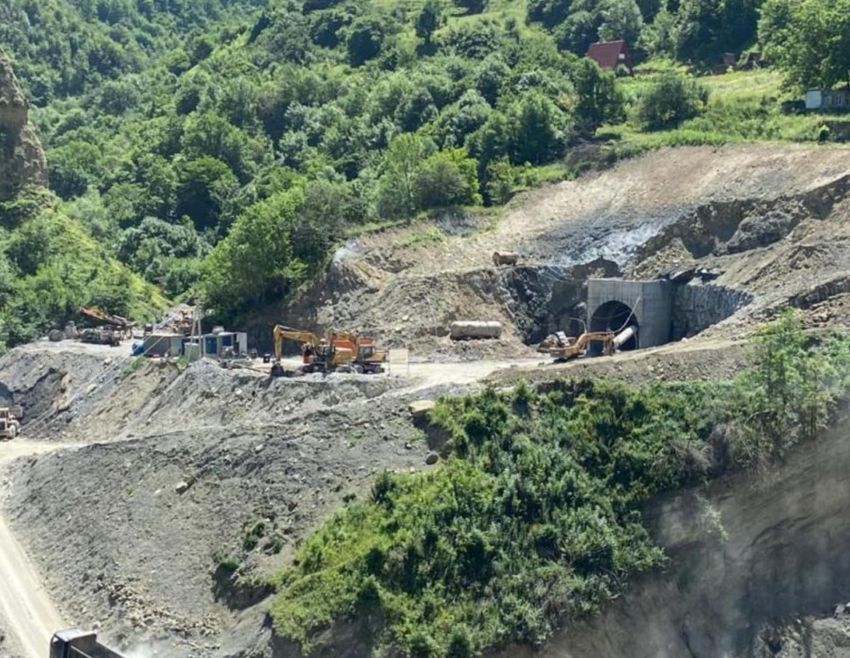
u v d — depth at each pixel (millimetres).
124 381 85625
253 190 129250
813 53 104750
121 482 65500
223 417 73562
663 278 82562
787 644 52156
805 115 101750
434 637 48062
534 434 56844
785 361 55875
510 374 64188
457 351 81062
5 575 61875
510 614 48875
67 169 146000
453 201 101125
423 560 50656
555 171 103000
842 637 52344
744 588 53438
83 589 59031
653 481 53688
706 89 114000
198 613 54219
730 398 56594
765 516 54344
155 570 57562
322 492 57750
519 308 87125
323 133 140375
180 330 94188
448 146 114562
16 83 128625
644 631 50781
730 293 76062
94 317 105750
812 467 54688
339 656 48562
